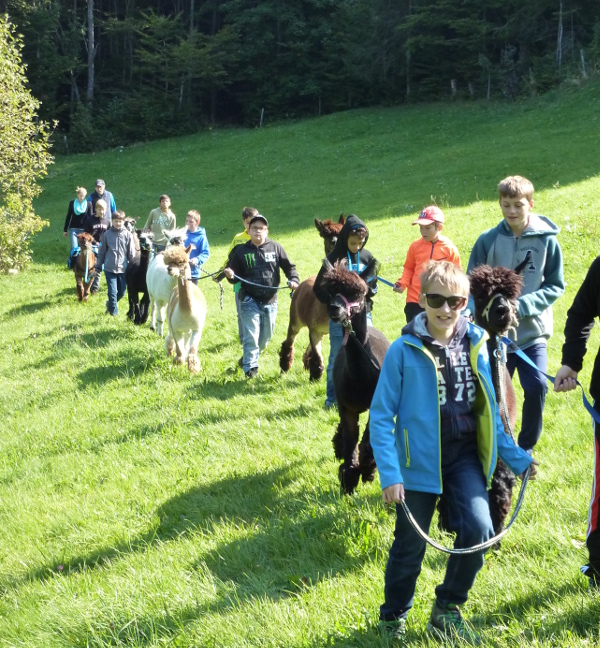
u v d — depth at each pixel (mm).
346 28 49500
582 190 19297
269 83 52344
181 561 4977
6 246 20734
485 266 4340
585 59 39531
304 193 28844
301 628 3814
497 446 3498
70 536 5762
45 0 51812
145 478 6680
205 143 43062
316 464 6363
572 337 4090
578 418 6430
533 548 4293
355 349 5207
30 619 4602
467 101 43000
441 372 3494
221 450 7062
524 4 41219
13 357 12289
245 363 9336
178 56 51906
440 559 4379
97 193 17656
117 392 9609
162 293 11867
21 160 21203
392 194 25859
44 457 7707
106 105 54062
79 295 16281
